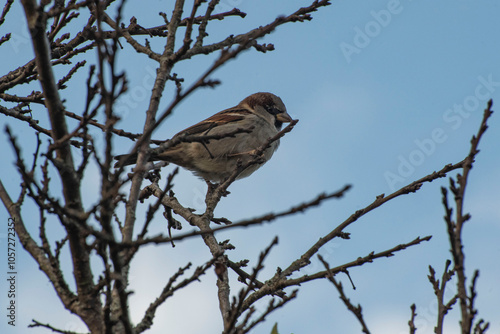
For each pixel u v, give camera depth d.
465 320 5.06
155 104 7.35
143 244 5.18
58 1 7.64
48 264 6.18
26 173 5.16
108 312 5.38
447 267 6.23
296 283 7.70
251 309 5.87
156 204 5.39
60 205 5.07
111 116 5.06
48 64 5.46
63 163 5.47
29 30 5.40
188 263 6.13
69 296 5.95
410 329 6.09
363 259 7.84
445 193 5.35
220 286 8.41
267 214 5.04
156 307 5.99
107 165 5.05
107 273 5.33
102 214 5.05
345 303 5.73
